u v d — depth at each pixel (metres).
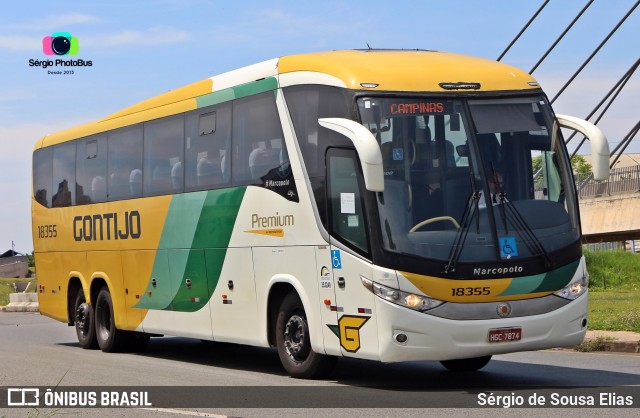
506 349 11.68
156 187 16.95
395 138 11.89
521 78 12.68
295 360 13.46
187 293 16.00
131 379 13.83
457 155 11.98
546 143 12.42
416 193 11.77
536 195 12.15
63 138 20.70
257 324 14.13
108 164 18.78
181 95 16.39
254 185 14.10
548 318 11.87
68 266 20.27
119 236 18.23
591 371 13.63
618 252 45.62
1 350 19.42
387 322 11.57
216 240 15.08
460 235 11.67
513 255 11.75
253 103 14.22
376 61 12.53
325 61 12.80
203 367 15.63
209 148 15.36
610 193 55.81
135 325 17.75
